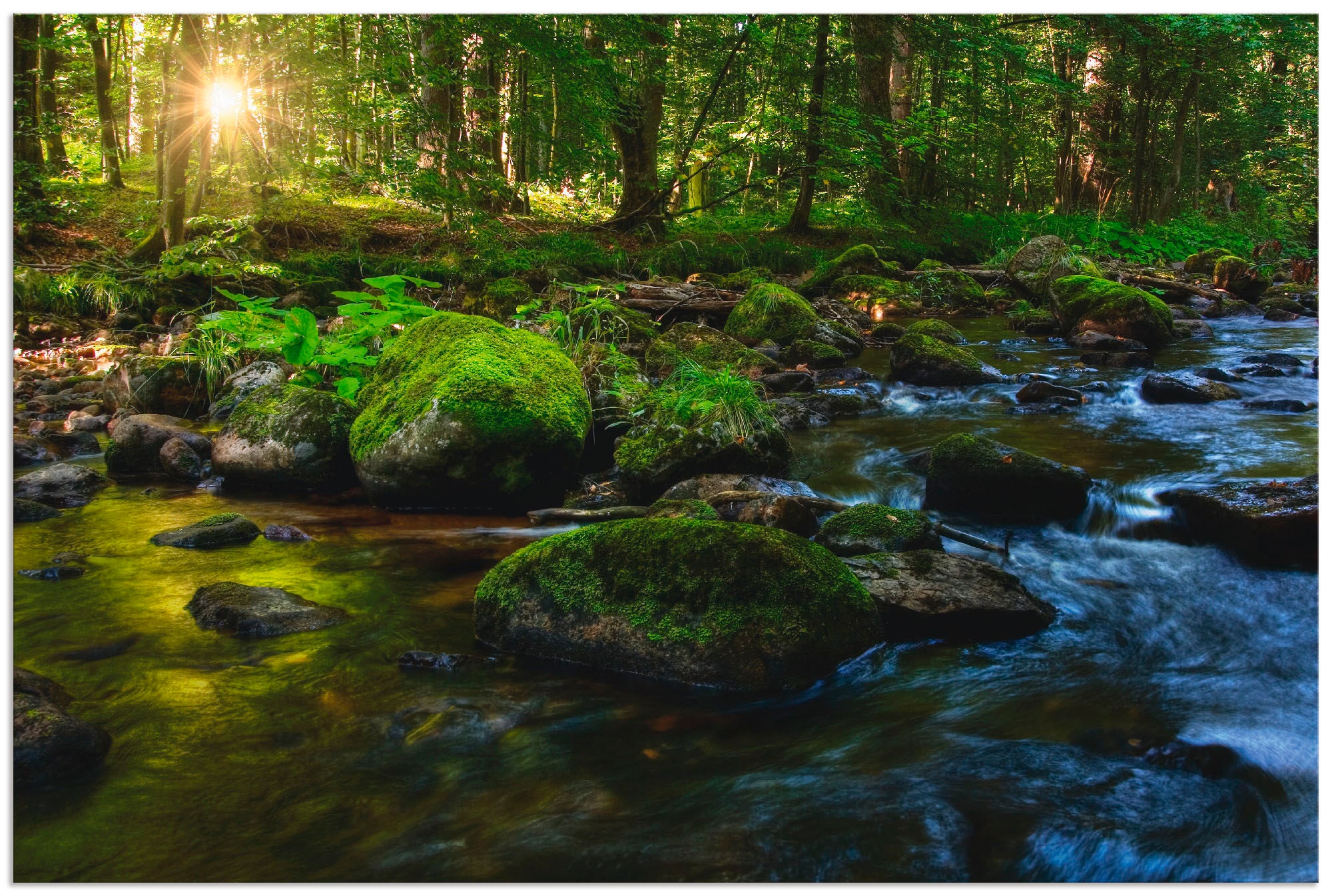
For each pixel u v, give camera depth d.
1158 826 1.86
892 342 9.38
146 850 1.77
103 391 6.14
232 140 12.59
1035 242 12.52
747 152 17.27
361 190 14.75
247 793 1.97
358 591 3.17
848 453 5.12
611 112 13.95
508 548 3.71
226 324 5.81
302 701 2.37
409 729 2.23
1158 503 3.88
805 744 2.20
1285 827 1.87
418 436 4.09
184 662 2.58
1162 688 2.47
